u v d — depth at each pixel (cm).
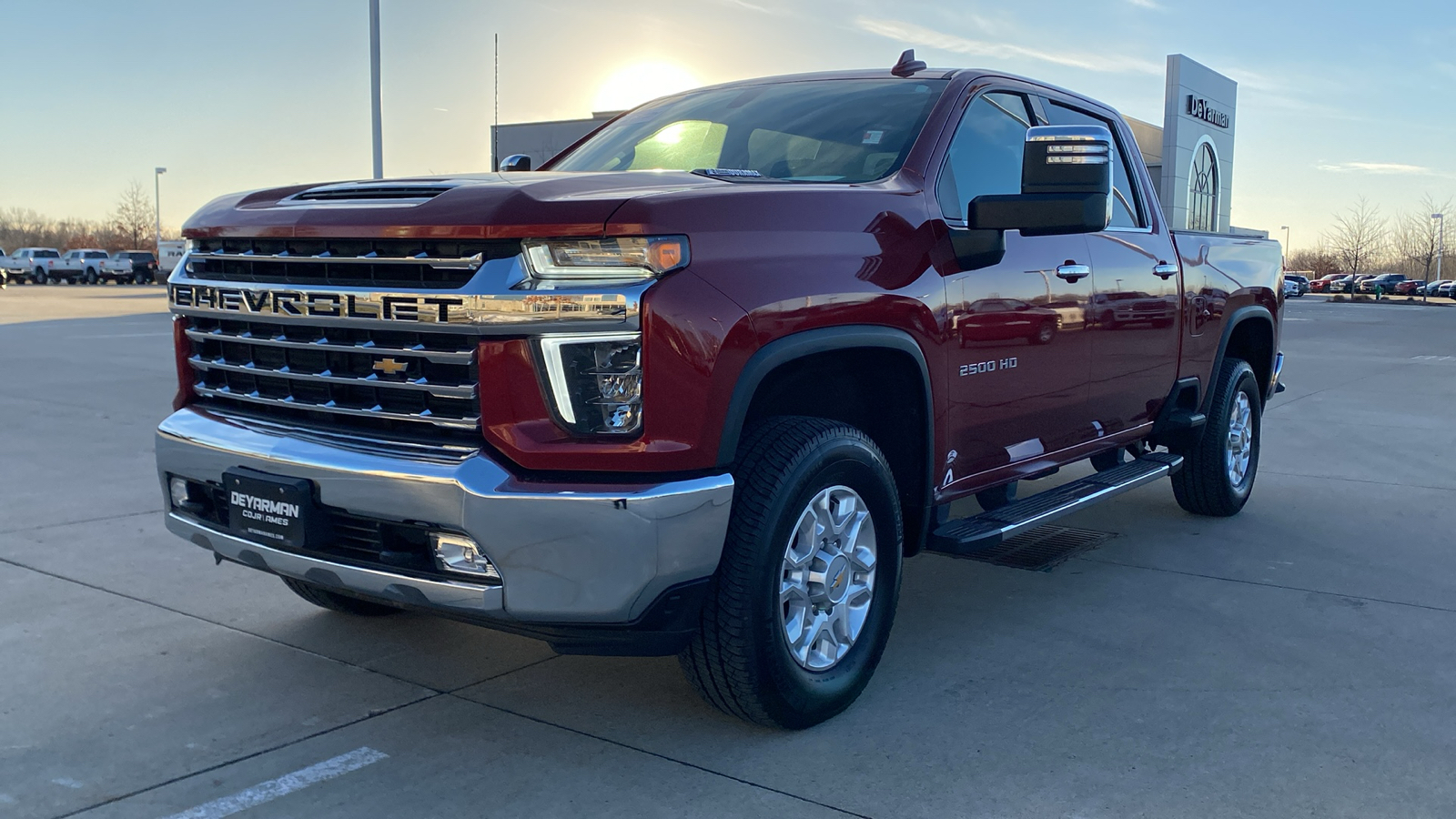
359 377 279
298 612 403
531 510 250
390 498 261
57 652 359
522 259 256
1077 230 323
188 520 315
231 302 302
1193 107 3838
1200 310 504
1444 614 409
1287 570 471
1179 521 566
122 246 8300
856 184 327
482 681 340
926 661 360
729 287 266
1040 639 381
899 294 313
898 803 263
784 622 296
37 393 990
